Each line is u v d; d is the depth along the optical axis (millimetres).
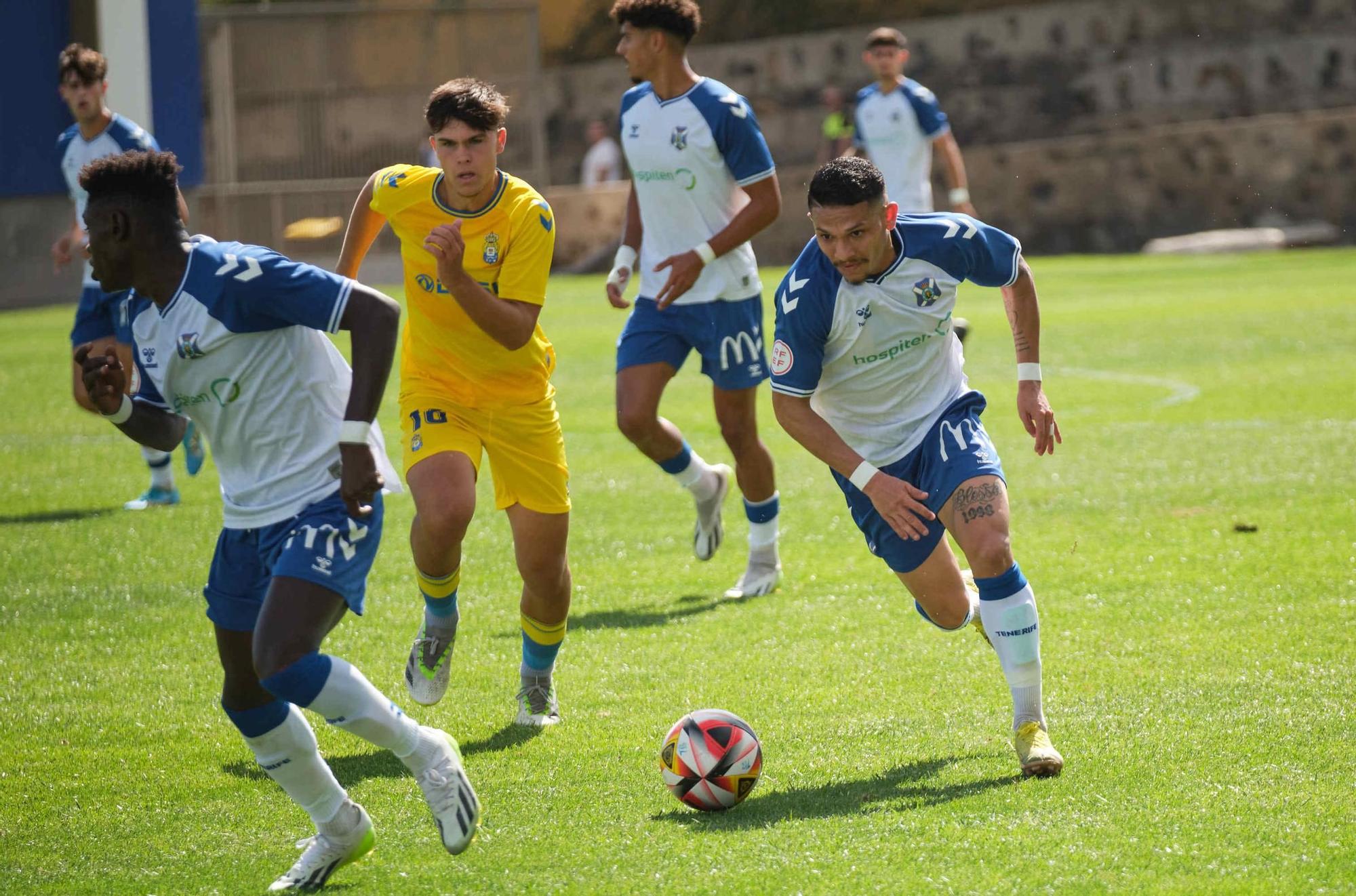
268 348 9836
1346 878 9141
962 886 9164
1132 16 89125
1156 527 19859
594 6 100625
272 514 10078
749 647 15398
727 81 95250
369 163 80438
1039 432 12523
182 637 16516
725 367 17594
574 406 33594
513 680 14688
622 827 10578
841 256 11305
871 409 12492
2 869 10273
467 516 12539
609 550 20172
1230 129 72312
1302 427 26906
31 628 16875
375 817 11125
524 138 82750
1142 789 10797
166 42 59062
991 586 11516
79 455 28906
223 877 10062
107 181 9508
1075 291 54875
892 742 12305
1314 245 70000
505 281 12453
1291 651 14305
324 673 9492
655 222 18188
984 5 94375
